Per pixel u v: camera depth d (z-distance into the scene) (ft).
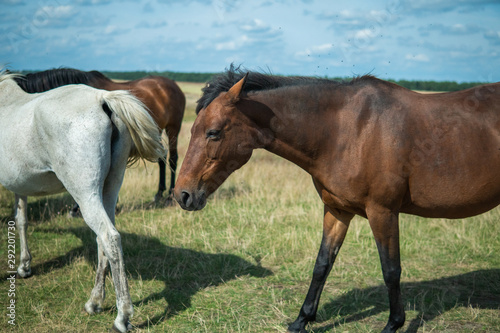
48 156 9.48
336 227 9.52
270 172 26.94
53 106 9.23
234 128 8.39
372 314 10.39
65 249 14.66
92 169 8.89
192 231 16.63
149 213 19.13
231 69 8.82
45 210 18.98
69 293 11.31
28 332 9.23
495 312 10.34
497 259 13.91
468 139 8.25
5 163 10.22
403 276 12.71
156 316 10.11
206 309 10.50
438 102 8.59
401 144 8.16
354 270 13.04
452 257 14.17
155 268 13.24
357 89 8.65
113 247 8.75
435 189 8.36
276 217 18.19
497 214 18.01
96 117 9.05
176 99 21.80
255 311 10.39
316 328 9.73
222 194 22.17
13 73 12.87
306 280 12.35
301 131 8.52
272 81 8.68
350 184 8.40
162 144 10.11
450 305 10.81
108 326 9.59
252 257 14.08
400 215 18.83
